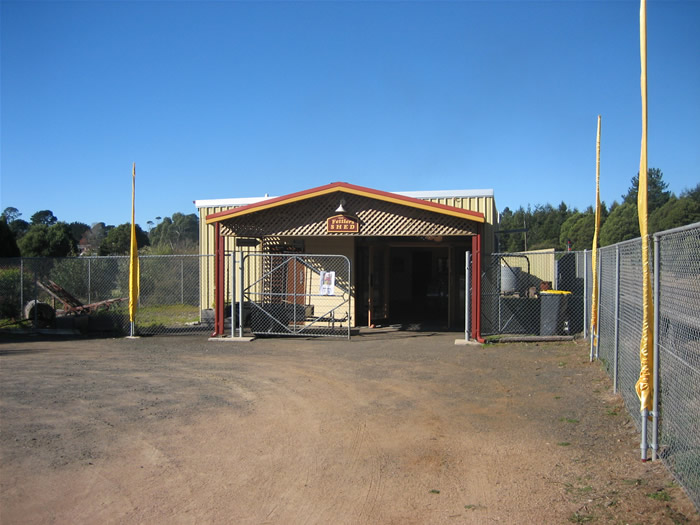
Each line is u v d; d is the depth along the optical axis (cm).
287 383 834
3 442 562
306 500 434
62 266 2050
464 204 1553
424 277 2203
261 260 1591
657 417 485
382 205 1279
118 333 1403
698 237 388
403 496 439
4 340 1306
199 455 530
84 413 668
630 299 628
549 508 408
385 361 1011
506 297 1370
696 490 393
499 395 752
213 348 1175
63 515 409
